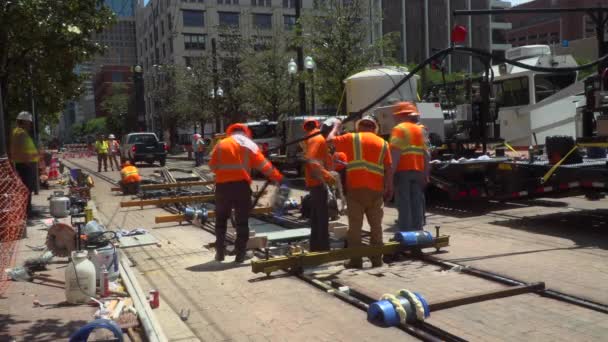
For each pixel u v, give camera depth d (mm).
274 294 5598
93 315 4875
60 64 12094
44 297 5477
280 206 7422
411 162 7238
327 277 6176
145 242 8289
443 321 4641
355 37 21547
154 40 76062
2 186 7633
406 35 86500
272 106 29469
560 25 87062
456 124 12812
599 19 9023
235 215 6977
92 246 6266
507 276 5934
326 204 6781
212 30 65625
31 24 10367
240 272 6520
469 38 91188
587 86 8320
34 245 7922
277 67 29016
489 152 11945
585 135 8508
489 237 8125
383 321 4648
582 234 8180
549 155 8805
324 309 5082
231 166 6867
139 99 32062
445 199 11516
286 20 69062
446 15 89688
